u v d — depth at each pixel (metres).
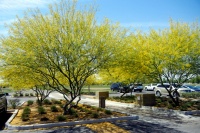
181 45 16.75
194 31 18.11
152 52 16.89
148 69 17.41
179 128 11.09
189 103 18.42
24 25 12.38
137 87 42.66
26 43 12.03
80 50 12.52
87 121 11.86
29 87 19.03
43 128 10.80
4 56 12.30
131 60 15.09
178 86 19.25
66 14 12.66
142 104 19.12
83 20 12.77
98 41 12.76
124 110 17.58
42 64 12.38
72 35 12.44
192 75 18.75
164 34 18.44
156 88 31.03
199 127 11.34
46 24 12.12
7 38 12.46
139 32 18.17
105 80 22.97
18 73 13.05
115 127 11.04
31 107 18.38
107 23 13.37
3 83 16.67
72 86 14.45
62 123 11.30
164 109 16.91
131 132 10.13
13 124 11.22
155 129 10.78
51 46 12.12
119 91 41.78
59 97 31.55
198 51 17.28
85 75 14.17
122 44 13.80
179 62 16.77
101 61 13.15
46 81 15.94
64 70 14.61
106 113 14.27
